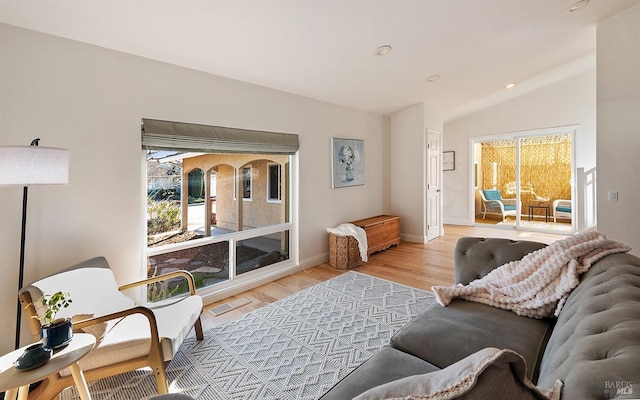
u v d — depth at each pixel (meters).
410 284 3.33
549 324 1.54
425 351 1.36
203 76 2.84
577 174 4.58
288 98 3.65
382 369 1.21
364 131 4.95
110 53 2.30
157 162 2.68
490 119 6.36
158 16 2.01
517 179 6.22
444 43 3.08
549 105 5.58
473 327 1.47
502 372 0.58
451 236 5.79
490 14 2.68
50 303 1.37
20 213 1.96
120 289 2.09
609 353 0.70
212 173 3.08
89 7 1.85
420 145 5.19
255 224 3.48
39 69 2.01
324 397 1.08
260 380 1.82
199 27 2.19
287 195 3.83
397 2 2.29
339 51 2.88
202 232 3.02
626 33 2.99
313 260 4.04
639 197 2.98
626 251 1.52
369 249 4.42
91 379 1.55
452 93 4.82
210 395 1.71
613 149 3.11
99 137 2.26
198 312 2.08
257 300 2.98
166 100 2.60
